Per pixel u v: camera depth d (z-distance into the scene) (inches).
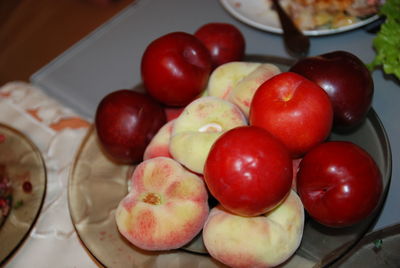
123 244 13.8
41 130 18.3
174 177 13.4
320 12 19.3
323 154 12.6
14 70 23.7
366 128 14.6
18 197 15.7
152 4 23.9
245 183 11.8
